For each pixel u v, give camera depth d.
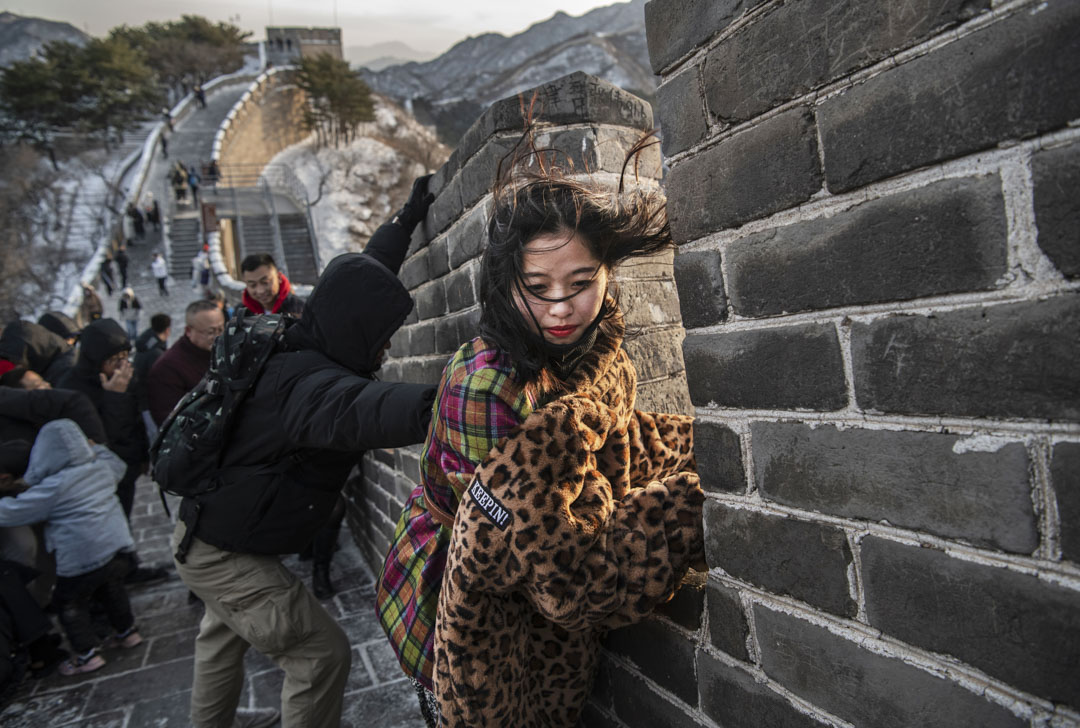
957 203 0.67
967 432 0.69
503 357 1.01
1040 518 0.63
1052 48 0.58
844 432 0.82
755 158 0.88
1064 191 0.58
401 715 2.50
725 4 0.90
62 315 5.05
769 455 0.93
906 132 0.70
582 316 0.97
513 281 0.96
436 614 1.14
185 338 3.81
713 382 1.01
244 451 1.77
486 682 1.03
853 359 0.79
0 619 2.71
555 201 0.93
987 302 0.65
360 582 3.66
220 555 1.86
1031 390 0.62
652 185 1.71
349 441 1.46
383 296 1.69
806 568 0.89
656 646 1.22
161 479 1.87
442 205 2.09
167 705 2.72
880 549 0.79
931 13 0.66
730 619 1.04
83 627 2.98
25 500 2.80
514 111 1.57
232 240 27.61
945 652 0.73
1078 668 0.62
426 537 1.28
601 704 1.42
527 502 0.94
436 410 1.11
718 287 0.98
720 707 1.08
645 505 1.09
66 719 2.65
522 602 1.11
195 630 3.38
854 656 0.84
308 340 1.74
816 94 0.79
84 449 3.03
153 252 24.45
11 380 3.37
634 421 1.25
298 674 1.93
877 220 0.74
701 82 0.96
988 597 0.68
